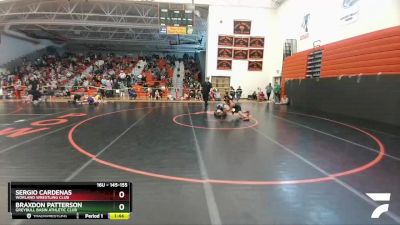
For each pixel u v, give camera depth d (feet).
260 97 67.56
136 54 122.21
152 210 10.20
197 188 12.26
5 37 82.48
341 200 11.29
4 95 64.13
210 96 67.46
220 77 71.97
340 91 38.78
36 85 54.54
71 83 78.33
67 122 30.48
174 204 10.70
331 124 30.76
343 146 20.57
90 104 53.21
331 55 41.55
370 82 32.71
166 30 62.18
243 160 16.67
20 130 25.48
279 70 66.64
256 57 71.51
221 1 69.56
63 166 14.96
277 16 69.26
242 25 70.59
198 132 25.50
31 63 90.48
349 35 40.09
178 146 19.94
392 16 31.91
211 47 70.95
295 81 53.01
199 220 9.55
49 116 35.24
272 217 9.84
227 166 15.44
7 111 40.22
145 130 26.18
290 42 58.95
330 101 41.37
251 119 34.73
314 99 45.93
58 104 52.24
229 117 36.52
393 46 29.35
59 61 96.37
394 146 20.66
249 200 11.16
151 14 75.46
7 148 18.78
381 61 31.09
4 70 80.43
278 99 61.93
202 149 19.15
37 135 23.24
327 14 45.93
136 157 16.92
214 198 11.28
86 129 26.30
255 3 69.26
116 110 43.42
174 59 110.73
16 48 88.12
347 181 13.39
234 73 71.77
